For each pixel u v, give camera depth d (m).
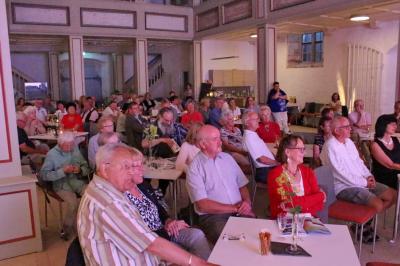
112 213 1.72
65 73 14.29
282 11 8.09
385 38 9.56
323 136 4.31
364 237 3.54
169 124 5.21
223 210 2.82
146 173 3.54
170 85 14.16
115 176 1.84
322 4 7.07
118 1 10.83
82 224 1.74
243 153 4.92
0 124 3.35
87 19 10.46
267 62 8.74
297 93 12.56
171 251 1.74
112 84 15.62
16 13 9.55
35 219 3.45
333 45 11.05
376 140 3.87
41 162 5.16
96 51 14.27
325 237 2.03
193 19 12.06
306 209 2.52
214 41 12.70
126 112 6.78
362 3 6.31
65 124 7.07
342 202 3.37
